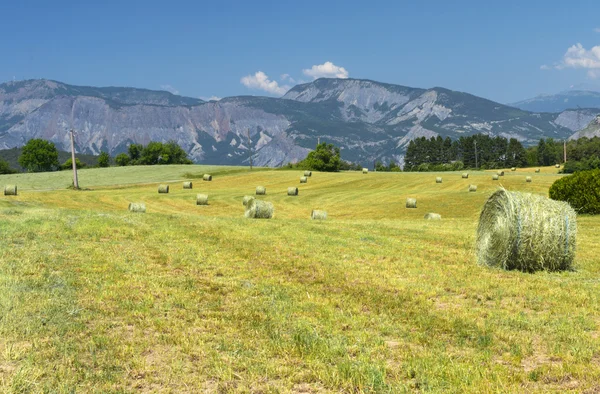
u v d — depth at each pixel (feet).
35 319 26.27
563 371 21.15
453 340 25.31
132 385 19.54
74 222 63.46
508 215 43.50
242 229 65.51
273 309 29.78
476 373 20.80
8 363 20.97
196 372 20.88
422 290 35.01
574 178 96.48
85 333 24.84
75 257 43.57
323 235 62.34
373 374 20.30
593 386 19.89
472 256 50.49
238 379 20.34
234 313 28.86
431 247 55.62
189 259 44.98
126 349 22.71
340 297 32.71
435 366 21.47
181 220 72.74
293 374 20.66
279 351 23.11
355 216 140.56
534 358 23.15
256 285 35.88
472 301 32.99
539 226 42.78
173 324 26.58
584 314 29.89
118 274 37.73
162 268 40.96
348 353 23.13
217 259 45.44
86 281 34.96
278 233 62.75
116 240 53.93
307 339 24.41
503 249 43.88
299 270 41.45
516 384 19.90
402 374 20.95
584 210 94.73
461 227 77.77
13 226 58.80
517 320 28.22
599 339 25.46
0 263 39.60
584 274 42.32
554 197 99.30
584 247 57.47
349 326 26.99
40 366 20.58
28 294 30.86
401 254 50.21
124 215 75.87
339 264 44.01
